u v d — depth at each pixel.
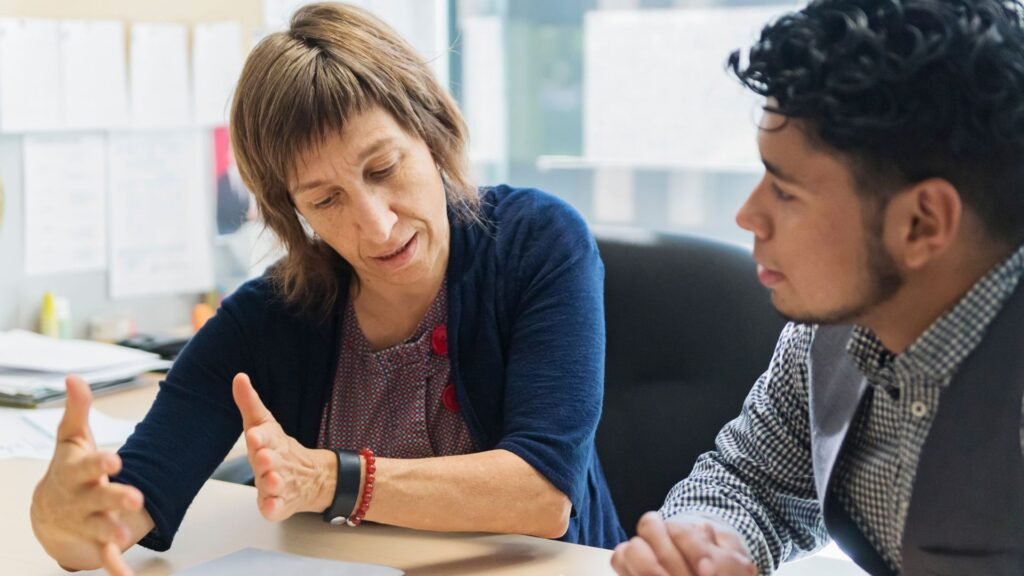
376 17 1.24
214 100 2.30
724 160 2.48
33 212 2.03
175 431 1.20
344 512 1.09
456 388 1.27
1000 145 0.78
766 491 1.13
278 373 1.30
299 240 1.27
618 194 2.62
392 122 1.18
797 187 0.82
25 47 1.97
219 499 1.27
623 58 2.57
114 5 2.11
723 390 1.48
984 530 0.84
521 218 1.32
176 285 2.28
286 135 1.14
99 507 0.98
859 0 0.82
